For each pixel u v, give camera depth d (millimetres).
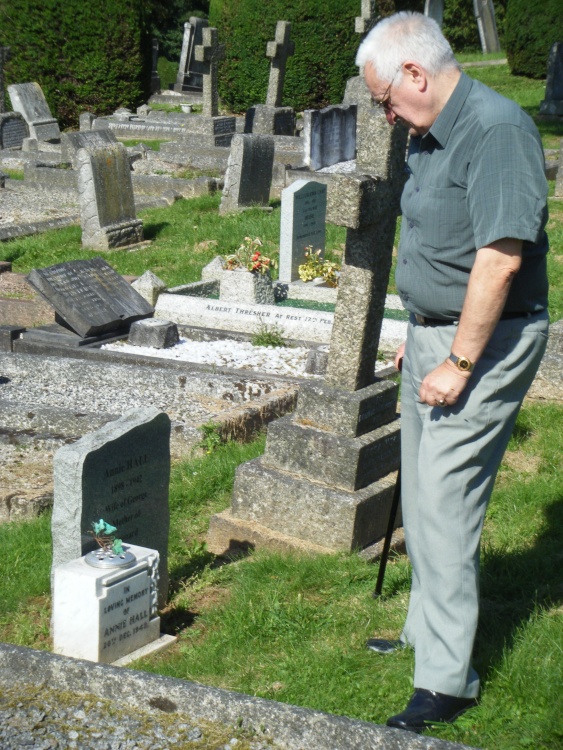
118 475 4062
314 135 18375
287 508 4730
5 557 4832
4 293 11109
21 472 6262
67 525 3924
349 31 24734
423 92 2928
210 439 6391
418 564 3529
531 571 4172
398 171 4422
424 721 3016
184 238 13492
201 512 5383
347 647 3650
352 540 4562
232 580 4441
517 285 2994
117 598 3742
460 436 3018
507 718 3078
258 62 25312
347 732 2842
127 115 24250
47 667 3232
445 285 3068
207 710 3041
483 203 2818
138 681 3133
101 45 25344
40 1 24766
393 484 4777
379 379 4871
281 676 3477
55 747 2928
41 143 21234
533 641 3445
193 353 9109
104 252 12906
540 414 6527
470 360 2896
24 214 15758
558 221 13039
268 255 12266
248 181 14547
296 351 9227
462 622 3084
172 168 18781
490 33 37875
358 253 4492
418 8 35062
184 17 42781
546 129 21062
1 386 8117
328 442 4652
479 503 3094
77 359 8180
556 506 4938
